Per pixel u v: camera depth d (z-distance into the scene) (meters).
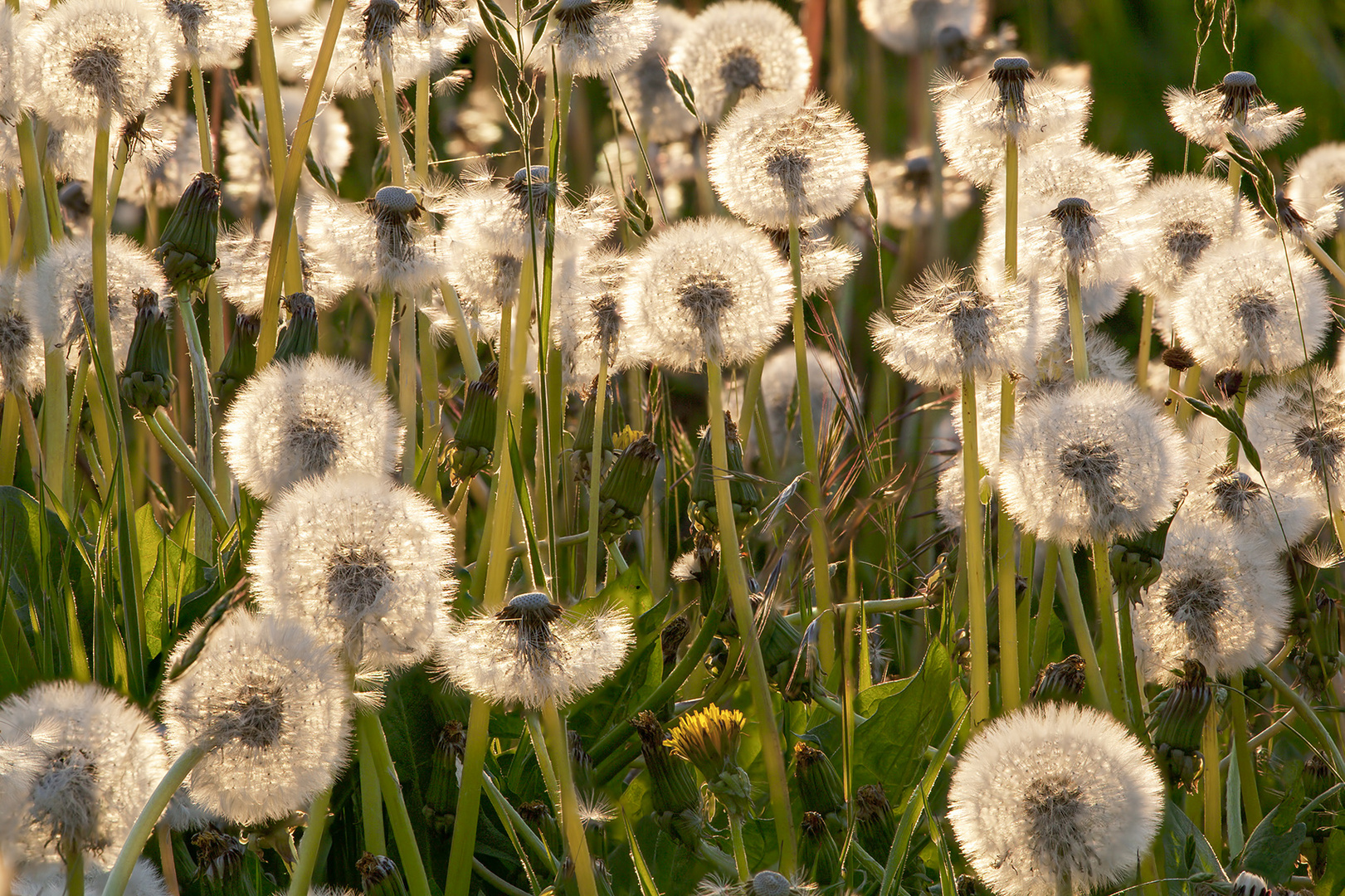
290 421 1.74
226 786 1.66
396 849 1.76
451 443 1.80
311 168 1.84
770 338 1.75
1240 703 1.79
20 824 1.65
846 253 1.87
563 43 1.84
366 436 1.75
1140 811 1.67
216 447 1.84
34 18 1.82
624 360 1.85
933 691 1.78
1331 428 1.82
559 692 1.69
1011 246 1.79
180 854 1.73
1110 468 1.74
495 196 1.83
